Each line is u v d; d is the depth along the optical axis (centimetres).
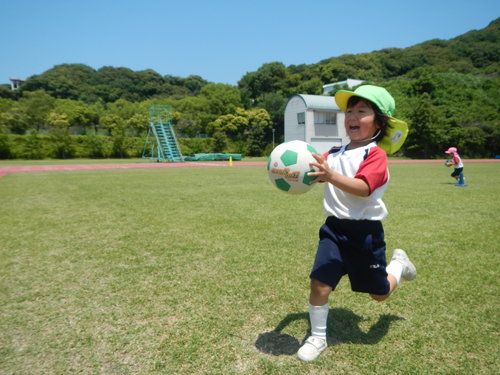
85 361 201
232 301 283
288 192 228
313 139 3978
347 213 204
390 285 218
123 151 4409
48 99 5088
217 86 6688
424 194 936
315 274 203
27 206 752
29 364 198
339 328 239
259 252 418
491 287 312
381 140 222
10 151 3816
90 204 776
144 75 8138
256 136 5184
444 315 259
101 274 346
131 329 238
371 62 7838
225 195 916
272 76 6981
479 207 731
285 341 223
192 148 4812
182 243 459
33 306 275
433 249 429
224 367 194
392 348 214
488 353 208
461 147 4288
